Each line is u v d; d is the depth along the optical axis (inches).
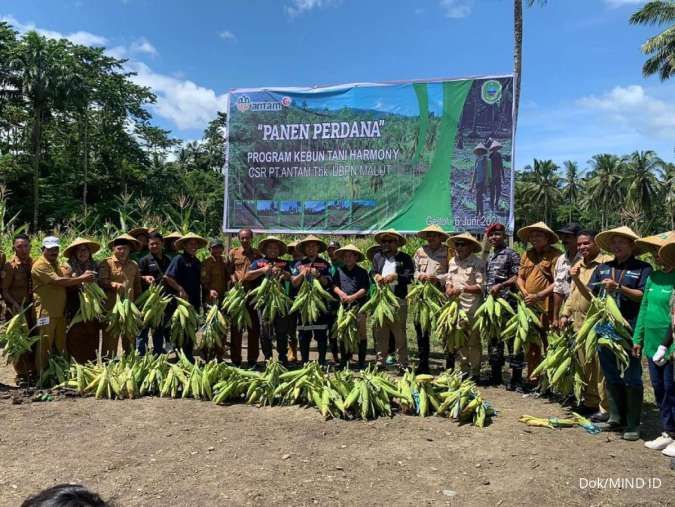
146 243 331.9
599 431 205.9
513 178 355.6
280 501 147.6
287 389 240.1
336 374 237.6
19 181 1430.9
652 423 220.5
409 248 487.5
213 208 1567.4
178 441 192.2
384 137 380.8
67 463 172.2
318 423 213.6
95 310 266.5
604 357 206.4
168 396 250.2
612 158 2539.4
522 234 264.5
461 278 276.8
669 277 185.9
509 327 253.6
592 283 216.5
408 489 155.6
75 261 274.5
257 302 293.4
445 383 238.8
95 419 215.6
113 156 1633.9
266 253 301.6
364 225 386.0
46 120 1461.6
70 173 1555.1
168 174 1739.7
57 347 268.7
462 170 366.0
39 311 258.1
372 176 383.6
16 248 265.9
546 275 258.5
